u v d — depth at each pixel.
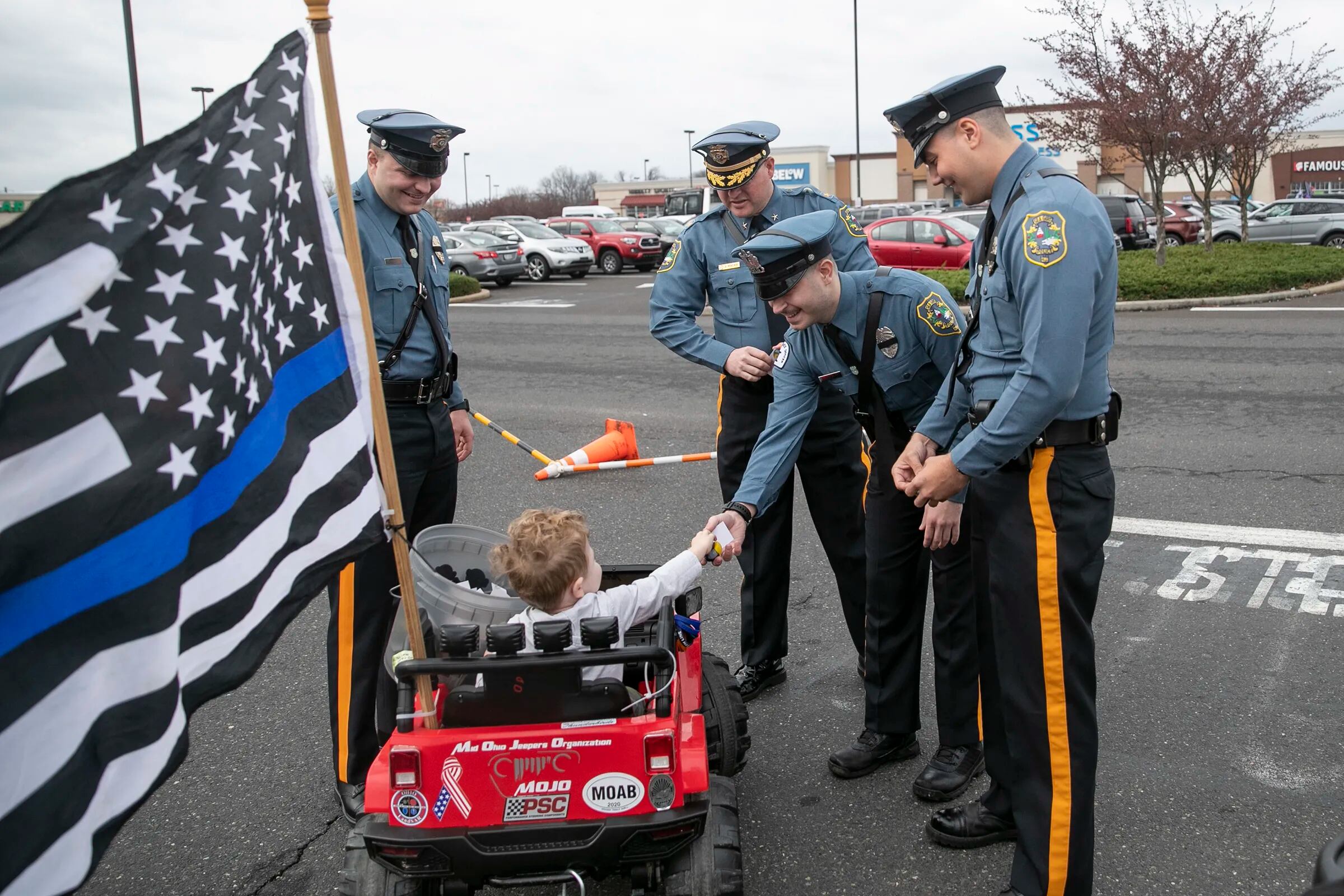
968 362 3.04
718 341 4.41
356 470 2.52
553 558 2.89
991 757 3.36
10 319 1.87
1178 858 3.35
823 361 3.65
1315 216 27.36
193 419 2.13
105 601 1.99
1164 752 3.96
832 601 5.59
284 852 3.63
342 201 2.51
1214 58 20.06
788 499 4.41
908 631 3.83
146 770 2.02
